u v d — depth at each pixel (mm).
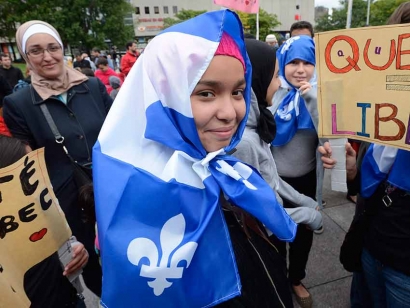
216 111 728
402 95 996
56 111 1863
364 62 1059
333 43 1112
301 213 1333
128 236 674
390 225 1165
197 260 716
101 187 725
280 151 1929
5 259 711
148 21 51938
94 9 34156
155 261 666
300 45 1802
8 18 30922
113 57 28000
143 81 758
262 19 35875
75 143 1877
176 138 729
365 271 1401
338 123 1171
